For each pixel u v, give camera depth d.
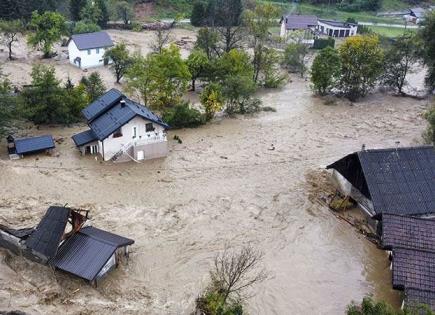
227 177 46.00
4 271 28.64
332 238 37.94
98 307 27.66
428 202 38.75
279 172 47.53
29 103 54.41
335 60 69.31
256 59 76.94
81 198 40.84
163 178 45.06
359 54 68.44
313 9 128.88
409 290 29.58
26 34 94.38
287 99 70.88
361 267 35.00
